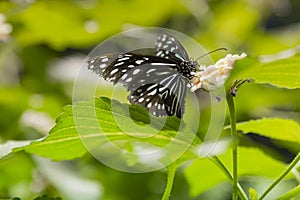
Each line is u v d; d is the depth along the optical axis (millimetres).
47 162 1212
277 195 1179
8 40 1464
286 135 1081
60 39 1608
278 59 968
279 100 1482
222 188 1249
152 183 1257
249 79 985
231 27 1802
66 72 1561
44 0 1498
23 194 1200
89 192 1209
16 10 1517
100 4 1588
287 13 2031
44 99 1383
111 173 1254
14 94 1368
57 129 977
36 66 1604
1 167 1195
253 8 1855
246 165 1110
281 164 1106
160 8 1727
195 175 1132
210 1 1889
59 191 1198
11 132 1293
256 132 1081
